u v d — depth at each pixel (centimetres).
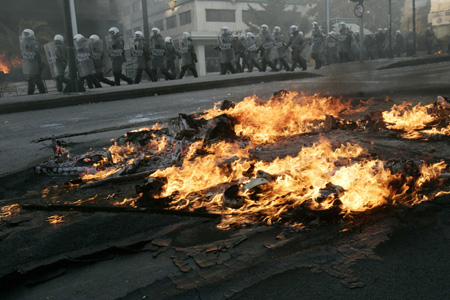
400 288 167
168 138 439
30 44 1542
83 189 324
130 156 411
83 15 4325
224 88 1420
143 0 2069
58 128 727
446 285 167
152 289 179
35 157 480
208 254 205
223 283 178
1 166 444
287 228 226
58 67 1550
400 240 207
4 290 190
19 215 275
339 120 520
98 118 832
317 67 2052
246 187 259
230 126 436
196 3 4012
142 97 1318
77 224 252
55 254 215
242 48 2161
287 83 1423
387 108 678
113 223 250
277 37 1972
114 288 183
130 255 213
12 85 2298
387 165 281
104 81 1683
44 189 335
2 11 3734
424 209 240
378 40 2781
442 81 1129
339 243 207
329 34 2383
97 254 214
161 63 1839
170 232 234
